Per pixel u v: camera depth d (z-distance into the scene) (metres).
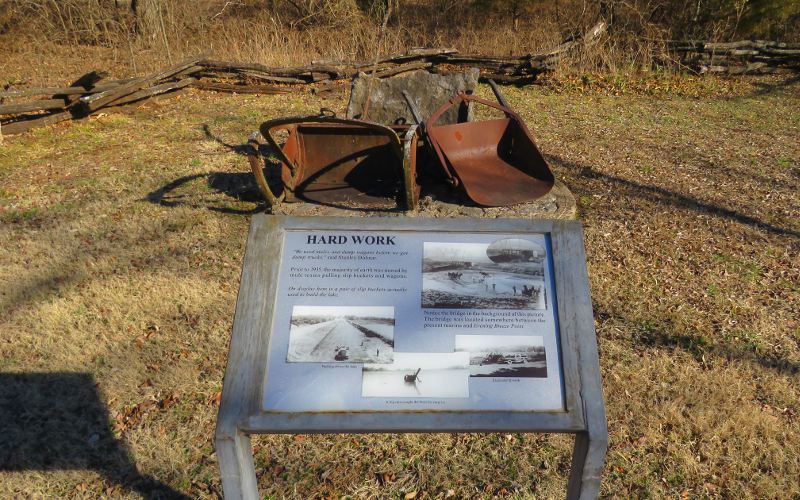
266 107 10.34
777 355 4.46
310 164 6.36
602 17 13.27
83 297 5.09
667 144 8.66
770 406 4.00
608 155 8.22
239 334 2.41
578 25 13.72
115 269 5.49
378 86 7.44
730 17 13.30
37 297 5.09
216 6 16.88
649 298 5.12
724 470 3.55
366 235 2.62
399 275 2.54
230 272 5.46
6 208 6.56
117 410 4.01
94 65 13.45
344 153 6.32
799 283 5.35
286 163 5.91
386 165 6.36
